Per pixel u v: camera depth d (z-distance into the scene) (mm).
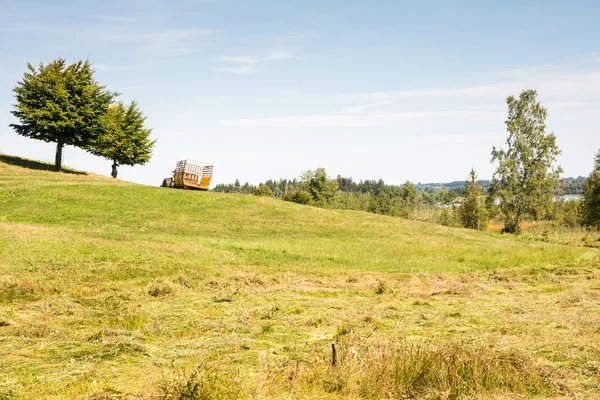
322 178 98375
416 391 5180
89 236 19375
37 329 7270
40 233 18375
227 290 12344
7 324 7590
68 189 34438
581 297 11266
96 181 41875
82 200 32344
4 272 11734
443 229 37625
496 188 50781
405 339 6684
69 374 5238
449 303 11273
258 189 74812
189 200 36531
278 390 4922
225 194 40469
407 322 8703
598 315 8867
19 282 10836
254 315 9188
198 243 21625
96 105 45531
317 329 8070
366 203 135375
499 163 50344
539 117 49875
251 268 16594
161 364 5715
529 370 5395
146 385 4898
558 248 27453
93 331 7562
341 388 5090
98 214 29703
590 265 19938
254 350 6512
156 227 27859
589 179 51656
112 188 36656
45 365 5547
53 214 28297
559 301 10992
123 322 8188
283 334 7637
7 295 9734
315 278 15312
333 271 17094
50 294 10516
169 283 12234
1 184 34031
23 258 13570
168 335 7434
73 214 28906
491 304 10945
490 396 4965
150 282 12445
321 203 96938
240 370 5547
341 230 32562
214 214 33438
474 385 5141
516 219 50094
